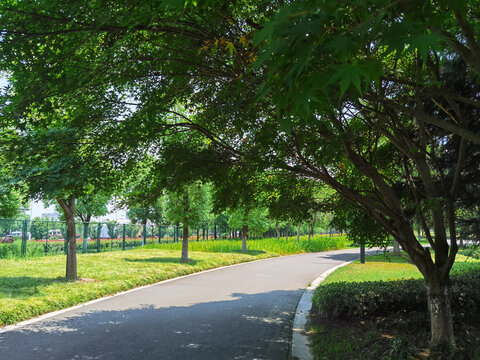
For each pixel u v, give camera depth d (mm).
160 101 5934
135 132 5836
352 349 6047
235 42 4941
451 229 5812
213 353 6074
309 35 1567
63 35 4902
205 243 35781
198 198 19453
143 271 15211
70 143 5957
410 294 8000
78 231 31703
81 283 12062
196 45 5500
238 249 32250
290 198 7008
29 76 5211
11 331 7301
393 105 3283
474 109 5926
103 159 6109
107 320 8250
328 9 1503
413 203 6199
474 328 6965
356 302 8008
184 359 5777
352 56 1879
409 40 1462
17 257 19828
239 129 5035
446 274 5930
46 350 6164
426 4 1591
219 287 13258
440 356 5359
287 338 6980
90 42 4992
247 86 4668
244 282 14625
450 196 5781
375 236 7461
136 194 6828
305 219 7414
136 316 8656
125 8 4473
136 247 33531
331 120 4324
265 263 23125
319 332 7270
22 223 21422
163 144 6582
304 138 5480
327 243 39594
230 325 7910
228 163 6457
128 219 52781
